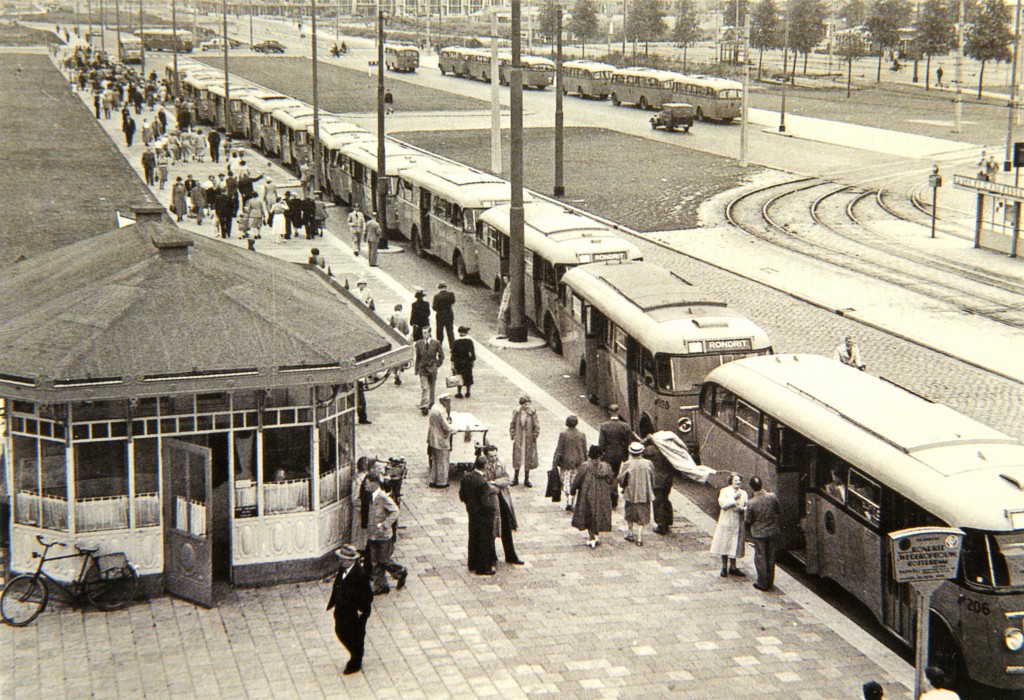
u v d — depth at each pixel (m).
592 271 26.59
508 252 33.59
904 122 77.81
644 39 143.62
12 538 16.14
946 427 15.98
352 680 13.91
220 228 43.09
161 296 17.09
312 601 16.14
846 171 59.62
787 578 17.27
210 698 13.42
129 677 13.89
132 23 197.50
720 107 79.44
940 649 14.16
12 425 15.91
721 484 19.88
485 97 97.00
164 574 16.16
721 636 15.22
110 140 70.56
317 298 18.95
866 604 15.72
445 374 27.98
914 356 28.97
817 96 95.75
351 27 198.38
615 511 20.06
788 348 29.39
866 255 41.41
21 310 17.55
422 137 71.44
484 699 13.49
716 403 20.28
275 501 16.56
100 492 15.80
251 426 16.23
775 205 51.00
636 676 14.09
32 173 57.91
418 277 38.44
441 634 15.16
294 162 59.16
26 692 13.48
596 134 74.75
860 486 15.83
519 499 20.33
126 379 15.10
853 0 150.25
